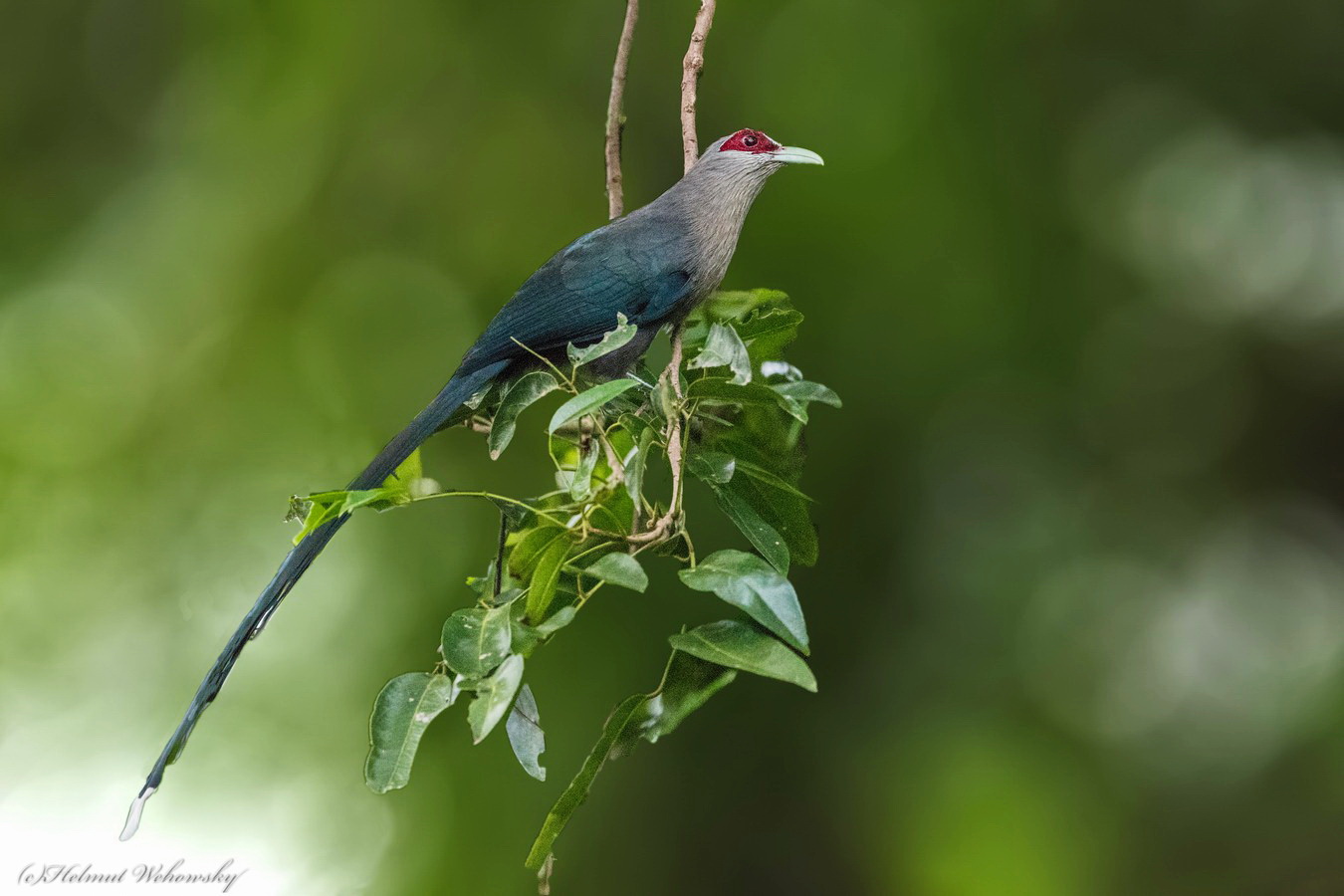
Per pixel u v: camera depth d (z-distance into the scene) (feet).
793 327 21.02
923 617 40.52
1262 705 42.04
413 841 34.78
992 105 43.21
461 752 35.53
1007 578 40.93
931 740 39.78
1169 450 43.60
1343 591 43.50
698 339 21.57
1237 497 44.27
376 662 35.22
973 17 43.42
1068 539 41.57
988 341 40.91
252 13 42.47
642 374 21.12
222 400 38.81
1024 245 42.04
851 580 40.09
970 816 39.24
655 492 34.86
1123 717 41.45
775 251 40.29
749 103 42.14
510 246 40.32
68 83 42.91
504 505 18.52
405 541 36.37
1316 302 44.42
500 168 41.01
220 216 40.81
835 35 42.63
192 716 18.45
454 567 36.14
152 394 38.93
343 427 38.40
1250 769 41.29
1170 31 44.96
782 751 39.27
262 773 34.76
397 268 40.29
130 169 42.27
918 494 40.57
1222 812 40.78
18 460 38.01
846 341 39.99
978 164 42.42
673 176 41.81
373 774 16.07
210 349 39.32
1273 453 44.42
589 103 42.09
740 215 27.22
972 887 38.93
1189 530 43.27
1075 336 42.24
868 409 39.96
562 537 17.67
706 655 16.71
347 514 18.49
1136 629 41.88
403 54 41.70
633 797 37.68
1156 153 44.47
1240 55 45.27
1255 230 44.34
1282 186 45.27
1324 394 44.47
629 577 16.62
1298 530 44.29
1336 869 39.75
